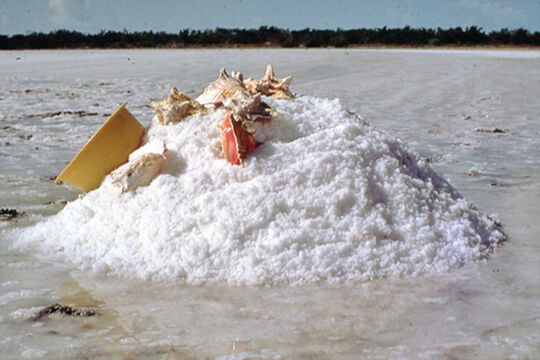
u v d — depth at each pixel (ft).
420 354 10.07
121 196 15.40
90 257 14.16
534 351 10.18
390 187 15.20
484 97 50.75
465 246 14.52
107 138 16.44
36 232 15.99
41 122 36.06
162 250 13.61
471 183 22.35
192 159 15.67
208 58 97.81
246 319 11.30
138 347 10.32
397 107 44.32
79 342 10.52
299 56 103.86
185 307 11.81
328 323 11.14
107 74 68.80
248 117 15.84
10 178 22.59
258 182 14.52
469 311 11.65
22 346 10.40
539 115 41.04
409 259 13.66
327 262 13.16
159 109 17.24
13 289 12.73
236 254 13.28
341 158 15.28
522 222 17.54
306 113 17.19
